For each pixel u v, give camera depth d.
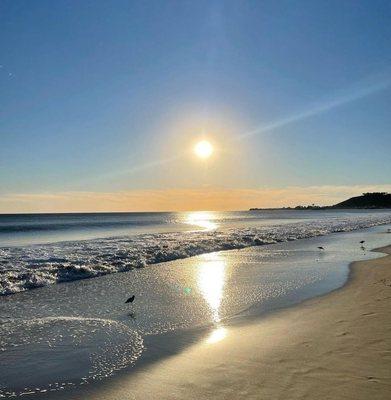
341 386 5.09
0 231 59.66
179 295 11.89
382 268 15.97
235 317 9.41
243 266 17.75
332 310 9.46
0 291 12.23
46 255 20.64
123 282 14.08
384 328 7.60
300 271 16.06
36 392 5.53
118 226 78.31
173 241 29.34
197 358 6.60
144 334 8.12
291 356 6.32
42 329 8.47
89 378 5.95
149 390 5.42
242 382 5.45
